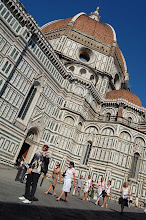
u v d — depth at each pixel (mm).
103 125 42156
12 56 29484
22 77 32438
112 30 71250
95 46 62531
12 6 29703
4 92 28875
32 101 35500
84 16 71812
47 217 7008
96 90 49188
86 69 50844
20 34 30828
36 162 9172
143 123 48281
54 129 39750
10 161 30016
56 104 41062
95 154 39625
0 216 5512
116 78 68562
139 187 37781
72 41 60406
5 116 29156
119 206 23719
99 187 17562
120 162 37938
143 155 40312
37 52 35844
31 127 34781
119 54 74312
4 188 10070
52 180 13719
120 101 50656
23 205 7695
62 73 43500
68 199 14469
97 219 9391
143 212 24078
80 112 42688
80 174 38594
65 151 38531
